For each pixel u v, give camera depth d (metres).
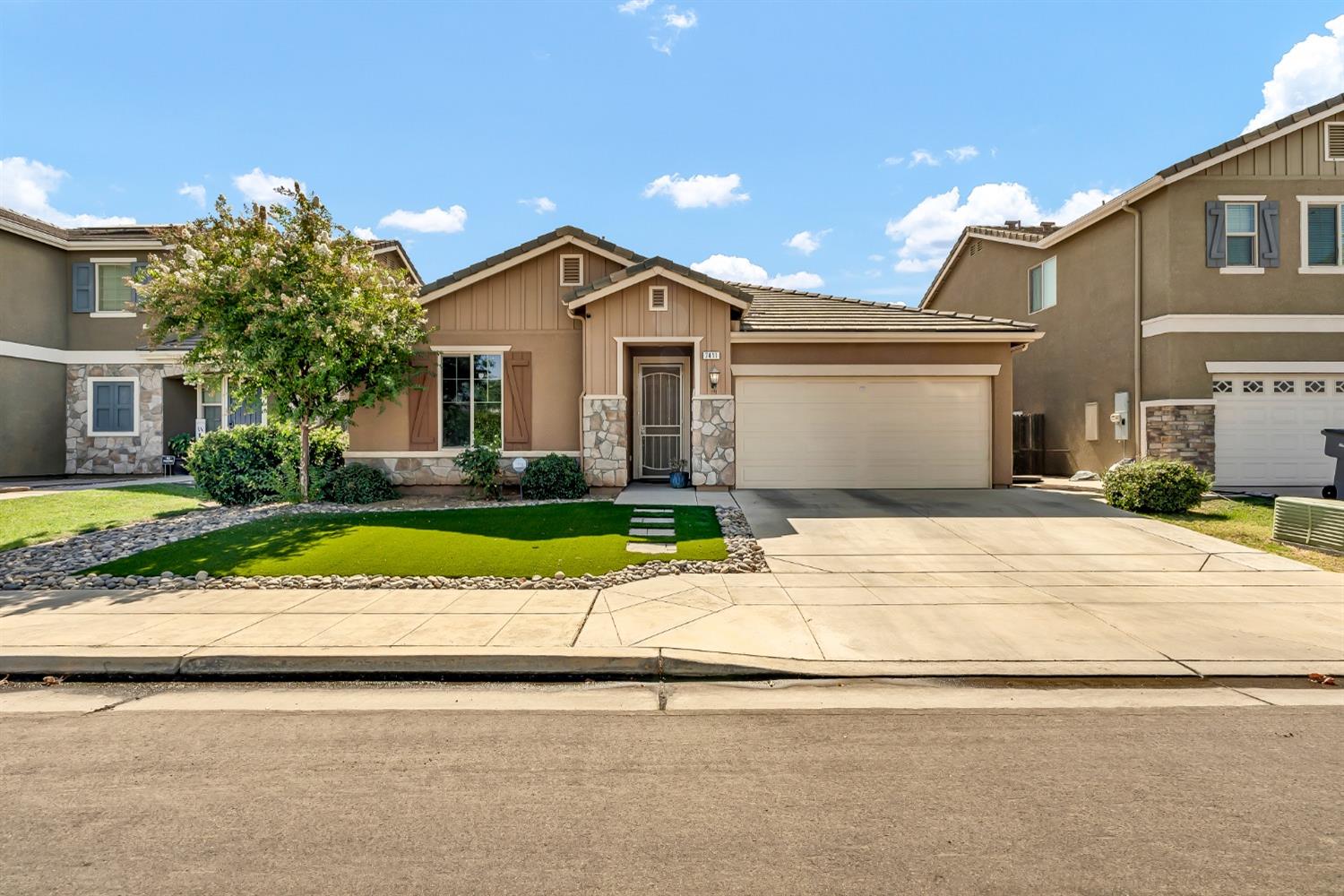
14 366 18.28
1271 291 14.43
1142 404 15.15
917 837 3.04
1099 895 2.64
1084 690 4.87
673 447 15.21
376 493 12.91
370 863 2.86
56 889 2.69
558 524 10.04
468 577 7.60
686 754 3.88
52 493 13.27
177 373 19.55
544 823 3.16
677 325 13.62
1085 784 3.52
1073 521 10.70
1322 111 14.28
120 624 6.01
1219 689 4.88
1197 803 3.33
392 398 13.06
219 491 12.56
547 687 5.02
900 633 5.89
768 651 5.44
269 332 11.45
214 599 6.85
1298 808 3.28
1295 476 14.39
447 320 14.23
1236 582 7.60
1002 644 5.63
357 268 12.19
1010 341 14.02
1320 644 5.61
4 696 4.81
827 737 4.11
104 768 3.72
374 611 6.41
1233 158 14.38
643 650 5.38
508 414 14.18
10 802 3.36
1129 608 6.62
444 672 5.20
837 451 14.06
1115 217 16.05
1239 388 14.44
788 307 15.57
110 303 19.62
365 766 3.74
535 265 14.28
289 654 5.23
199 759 3.83
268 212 11.91
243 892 2.67
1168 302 14.48
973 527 10.32
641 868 2.81
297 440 13.18
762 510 11.50
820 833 3.06
